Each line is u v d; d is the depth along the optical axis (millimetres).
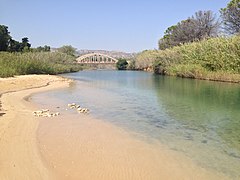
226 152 9617
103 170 7965
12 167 7957
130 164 8445
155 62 69062
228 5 49344
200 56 48094
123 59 107625
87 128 12664
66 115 15539
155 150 9750
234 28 49938
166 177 7582
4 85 29062
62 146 9977
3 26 86562
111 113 16312
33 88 29469
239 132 12227
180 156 9195
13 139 10484
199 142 10750
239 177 7633
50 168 8000
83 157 8938
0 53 51062
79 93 26312
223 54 40594
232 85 33281
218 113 16375
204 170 8070
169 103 20094
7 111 15680
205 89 29125
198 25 72438
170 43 80875
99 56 127375
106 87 32406
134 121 14234
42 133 11602
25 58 53250
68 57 89250
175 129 12688
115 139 11008
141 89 29938
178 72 53062
